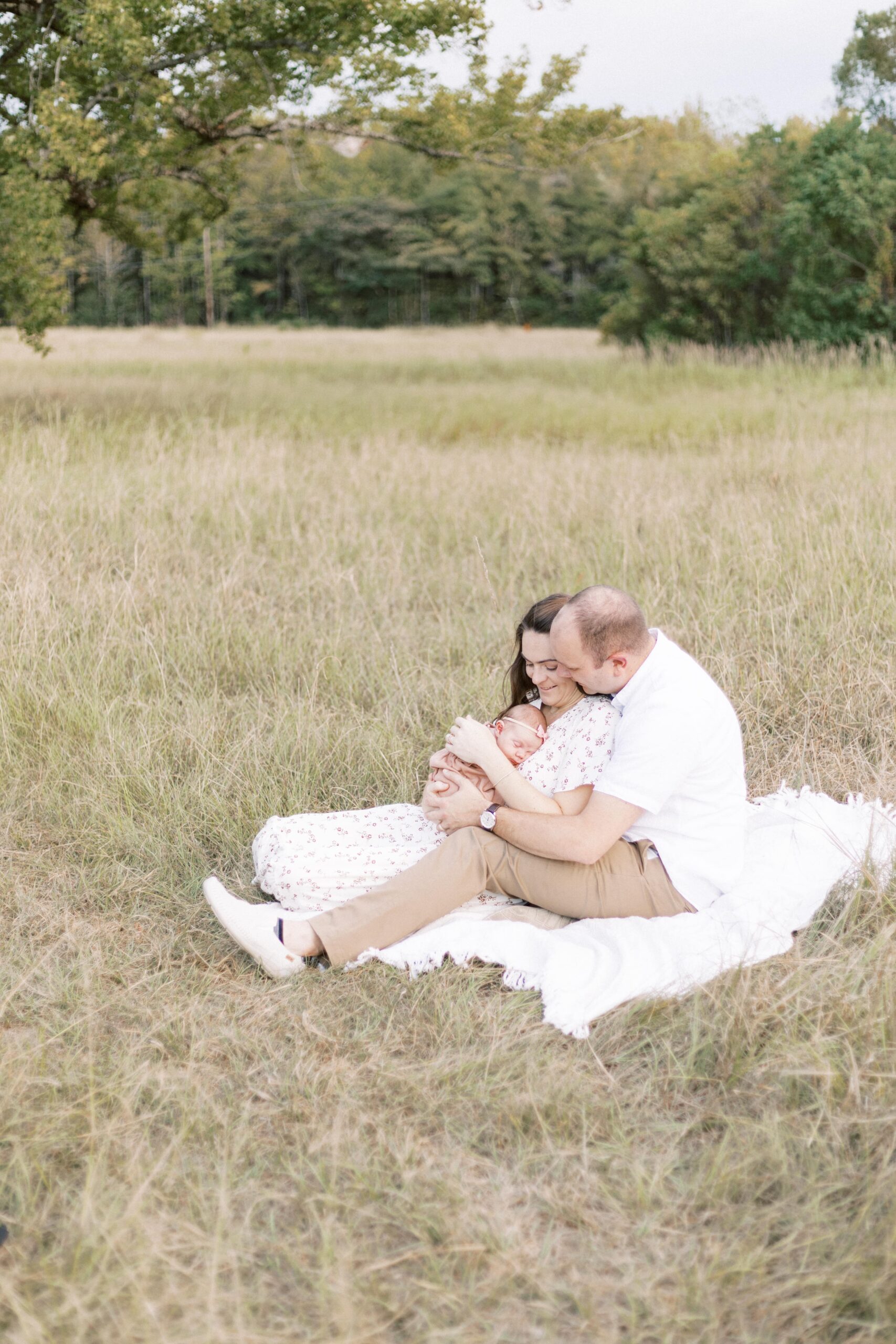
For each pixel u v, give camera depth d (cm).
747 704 456
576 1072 262
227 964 313
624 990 285
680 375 1841
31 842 376
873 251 1883
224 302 7419
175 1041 273
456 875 308
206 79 1259
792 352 1853
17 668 477
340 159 6962
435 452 1044
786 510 693
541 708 331
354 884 329
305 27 1177
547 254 7238
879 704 455
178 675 493
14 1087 254
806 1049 258
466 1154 239
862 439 984
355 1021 286
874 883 317
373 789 413
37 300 1140
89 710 451
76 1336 192
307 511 758
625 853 311
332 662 509
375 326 7338
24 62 1204
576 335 4344
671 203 2519
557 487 827
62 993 294
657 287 2338
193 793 398
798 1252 212
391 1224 221
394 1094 257
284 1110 252
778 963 296
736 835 315
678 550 636
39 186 1095
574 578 616
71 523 681
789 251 2066
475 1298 203
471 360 2431
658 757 293
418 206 7212
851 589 554
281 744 425
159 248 1602
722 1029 270
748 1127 243
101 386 1562
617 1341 195
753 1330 197
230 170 1488
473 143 1391
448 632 548
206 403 1335
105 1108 250
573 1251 215
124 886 349
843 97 2420
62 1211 222
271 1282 207
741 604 557
